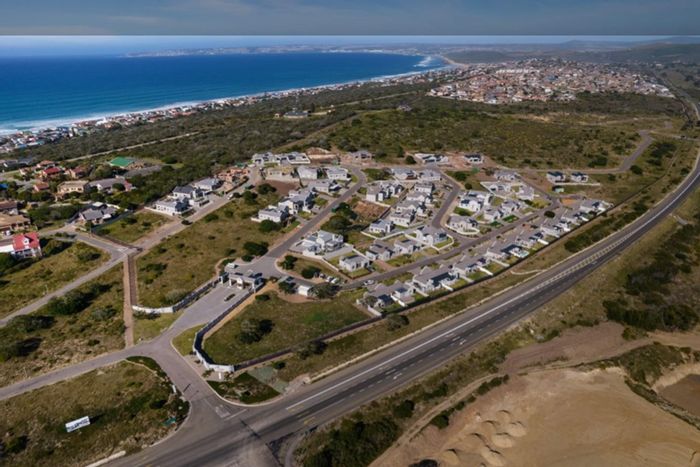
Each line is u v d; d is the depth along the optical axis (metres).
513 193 184.38
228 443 73.81
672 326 110.31
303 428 76.81
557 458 76.69
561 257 136.62
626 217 162.25
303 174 192.62
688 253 142.25
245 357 94.38
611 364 98.25
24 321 101.00
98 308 109.44
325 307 111.62
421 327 104.12
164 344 97.56
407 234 150.38
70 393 83.69
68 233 145.00
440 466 73.69
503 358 96.94
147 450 72.50
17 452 72.06
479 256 134.62
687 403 91.38
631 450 78.44
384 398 83.69
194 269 127.06
